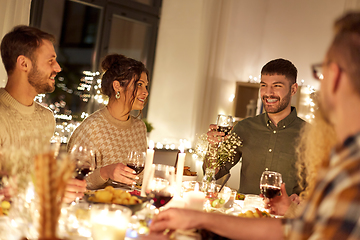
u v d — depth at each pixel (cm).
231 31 407
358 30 59
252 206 166
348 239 49
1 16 243
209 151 229
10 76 184
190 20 403
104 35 374
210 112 402
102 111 224
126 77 221
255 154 243
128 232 113
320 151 96
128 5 387
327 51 63
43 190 70
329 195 54
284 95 232
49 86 190
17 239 99
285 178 235
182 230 102
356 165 53
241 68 429
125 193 139
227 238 109
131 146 231
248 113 408
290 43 425
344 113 60
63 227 114
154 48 418
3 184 132
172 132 401
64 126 329
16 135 179
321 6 403
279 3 435
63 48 355
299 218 61
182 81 402
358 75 57
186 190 172
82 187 140
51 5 343
